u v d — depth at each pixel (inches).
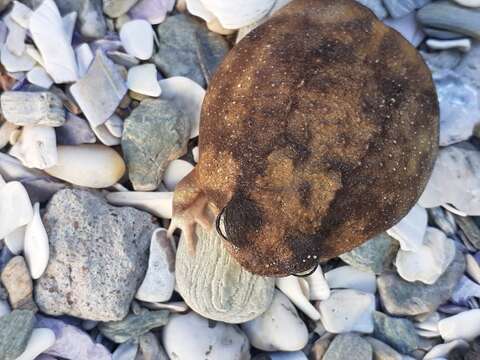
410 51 5.0
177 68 6.0
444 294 6.3
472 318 6.2
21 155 5.6
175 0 6.1
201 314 5.9
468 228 6.3
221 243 5.7
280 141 4.7
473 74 6.0
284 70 4.8
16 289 5.6
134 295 5.9
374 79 4.8
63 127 5.7
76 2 5.8
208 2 5.7
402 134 4.8
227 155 4.9
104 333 5.9
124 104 5.9
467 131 6.0
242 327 6.2
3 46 5.7
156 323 6.0
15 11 5.7
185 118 5.9
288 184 4.7
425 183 5.1
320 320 6.3
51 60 5.6
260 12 5.7
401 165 4.8
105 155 5.8
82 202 5.8
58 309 5.7
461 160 6.1
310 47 4.9
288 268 4.8
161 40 6.1
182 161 6.0
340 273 6.3
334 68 4.8
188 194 5.5
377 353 6.2
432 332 6.3
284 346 6.1
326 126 4.7
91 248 5.7
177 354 5.9
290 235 4.7
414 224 6.1
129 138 5.8
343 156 4.7
